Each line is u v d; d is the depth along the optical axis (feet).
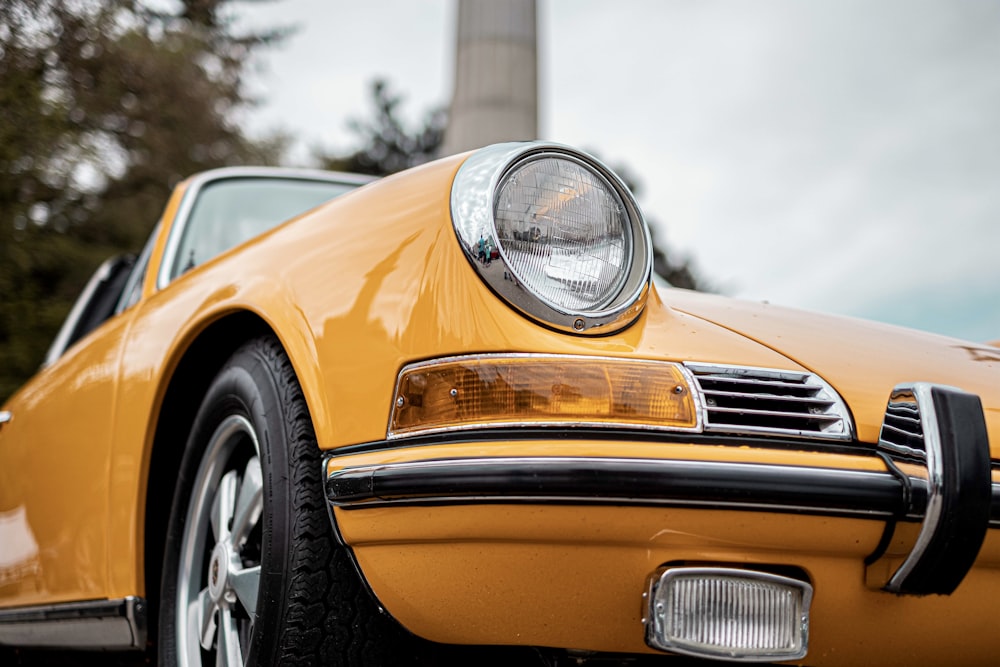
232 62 44.21
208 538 5.90
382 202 4.91
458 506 3.95
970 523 3.92
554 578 4.00
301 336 4.78
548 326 4.08
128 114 38.27
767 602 3.97
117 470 6.40
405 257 4.50
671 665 4.94
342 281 4.76
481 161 4.42
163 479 6.37
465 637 4.33
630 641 4.14
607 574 3.97
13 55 24.11
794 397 4.12
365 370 4.42
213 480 5.82
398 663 4.84
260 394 5.12
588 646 4.19
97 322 10.69
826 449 4.02
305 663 4.70
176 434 6.38
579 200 4.36
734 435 3.95
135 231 45.98
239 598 5.26
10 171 29.89
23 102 26.04
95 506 6.61
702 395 3.98
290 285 5.06
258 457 5.27
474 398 4.01
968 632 4.35
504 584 4.05
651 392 3.97
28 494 7.80
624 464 3.77
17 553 7.86
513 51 29.94
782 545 3.94
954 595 4.25
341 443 4.43
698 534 3.87
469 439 3.98
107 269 11.04
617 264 4.35
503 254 4.12
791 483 3.84
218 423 5.67
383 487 4.09
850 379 4.30
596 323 4.14
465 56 30.17
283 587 4.71
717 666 4.73
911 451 4.00
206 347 5.95
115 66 29.89
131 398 6.33
